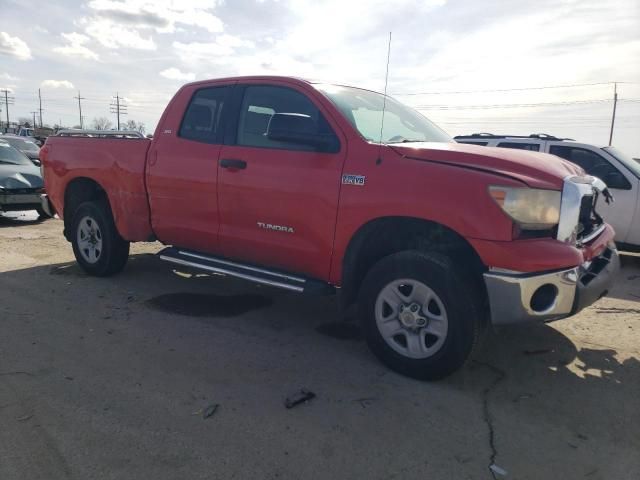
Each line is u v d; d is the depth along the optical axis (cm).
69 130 650
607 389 349
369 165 363
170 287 561
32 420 296
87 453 267
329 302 527
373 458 268
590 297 345
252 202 423
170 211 490
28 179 1013
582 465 267
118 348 398
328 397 330
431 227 350
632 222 740
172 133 490
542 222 321
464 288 329
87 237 590
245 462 262
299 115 378
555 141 848
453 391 341
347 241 373
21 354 383
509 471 261
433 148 355
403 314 354
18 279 579
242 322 462
